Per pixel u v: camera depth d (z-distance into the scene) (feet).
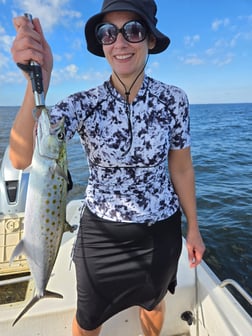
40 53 3.87
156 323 6.33
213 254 14.62
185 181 6.00
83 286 5.40
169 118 5.12
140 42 4.60
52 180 4.10
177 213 5.65
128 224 5.12
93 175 5.21
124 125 4.83
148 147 4.93
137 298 5.70
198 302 6.89
